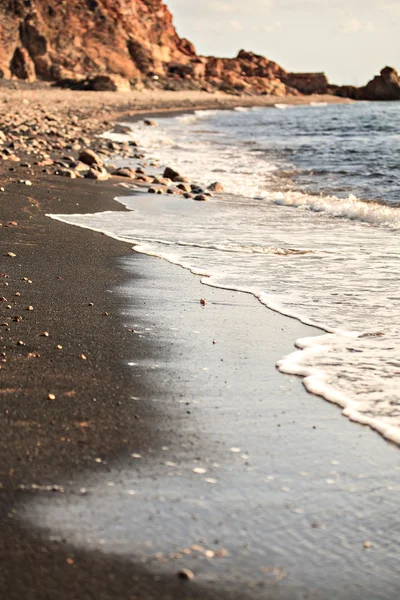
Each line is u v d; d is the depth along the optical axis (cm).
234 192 1642
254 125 4634
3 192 1332
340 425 429
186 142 3166
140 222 1175
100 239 1014
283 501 344
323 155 2450
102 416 434
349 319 650
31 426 415
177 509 335
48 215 1167
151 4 10462
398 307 687
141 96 7681
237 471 372
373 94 11725
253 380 501
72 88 7688
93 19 8931
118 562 296
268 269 857
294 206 1431
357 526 325
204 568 294
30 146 2225
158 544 309
